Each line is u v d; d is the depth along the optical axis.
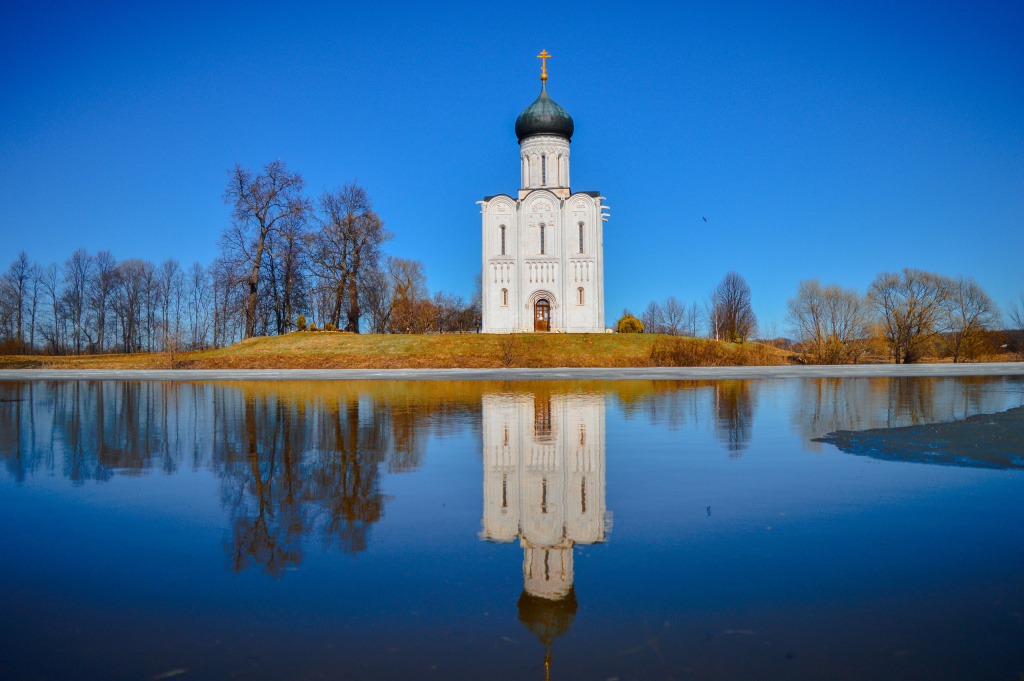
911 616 3.87
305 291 60.38
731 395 19.41
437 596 4.19
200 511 6.18
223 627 3.78
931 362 57.19
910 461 8.41
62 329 73.12
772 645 3.54
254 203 54.66
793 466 8.18
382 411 15.08
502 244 60.84
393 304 81.19
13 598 4.18
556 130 61.50
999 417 12.50
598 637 3.64
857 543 5.12
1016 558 4.77
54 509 6.26
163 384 27.98
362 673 3.26
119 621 3.86
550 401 17.62
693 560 4.78
